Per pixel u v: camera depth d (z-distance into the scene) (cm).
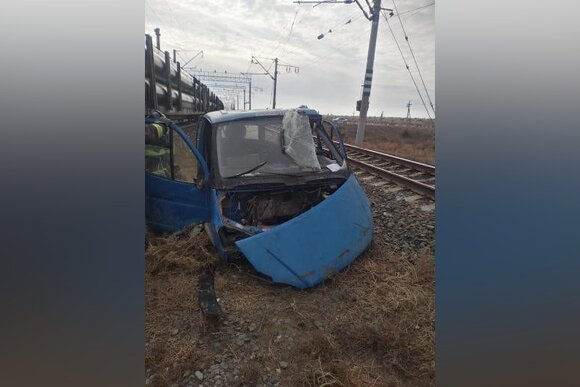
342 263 386
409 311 340
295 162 444
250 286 369
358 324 320
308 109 529
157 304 343
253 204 423
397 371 282
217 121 454
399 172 984
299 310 337
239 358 283
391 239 493
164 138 479
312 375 266
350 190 439
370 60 1720
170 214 473
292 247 369
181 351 285
